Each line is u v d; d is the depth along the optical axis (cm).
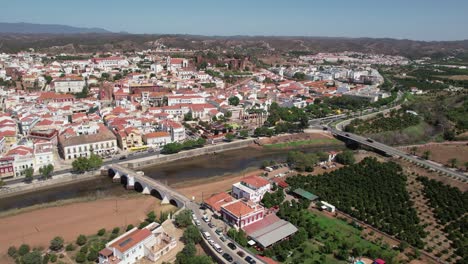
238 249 16050
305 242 17300
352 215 19900
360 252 16038
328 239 17588
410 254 16400
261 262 15075
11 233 17938
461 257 16412
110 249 15300
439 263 15950
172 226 18400
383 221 19362
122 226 18762
